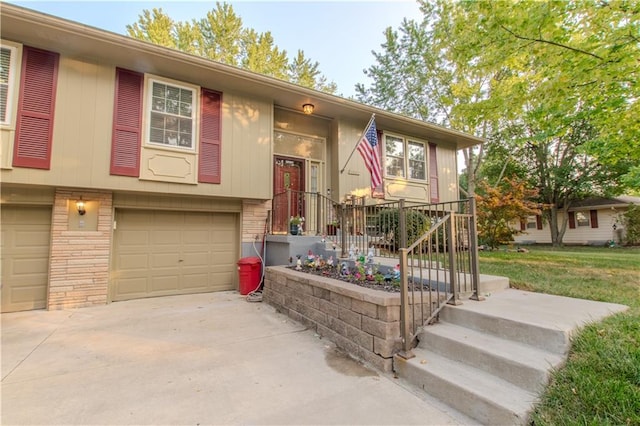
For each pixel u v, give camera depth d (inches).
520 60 217.9
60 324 179.0
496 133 584.4
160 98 242.1
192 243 270.4
